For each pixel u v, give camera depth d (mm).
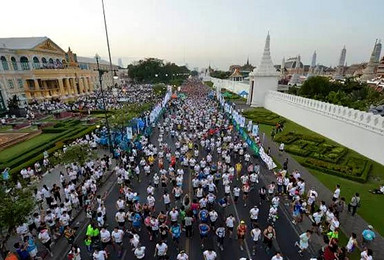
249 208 15852
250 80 60281
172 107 54094
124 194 16438
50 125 39188
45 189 15680
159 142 28328
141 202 16641
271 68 56250
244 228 12039
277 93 47375
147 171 20234
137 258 11289
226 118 41594
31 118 45188
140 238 13102
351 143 25484
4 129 38031
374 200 16062
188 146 25531
